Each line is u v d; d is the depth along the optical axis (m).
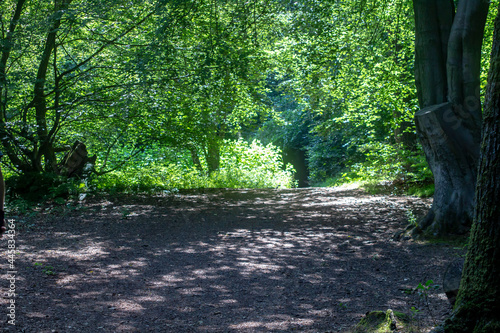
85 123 12.55
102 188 12.39
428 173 12.06
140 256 6.27
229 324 3.98
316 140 24.84
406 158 12.93
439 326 2.89
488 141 2.71
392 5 12.16
